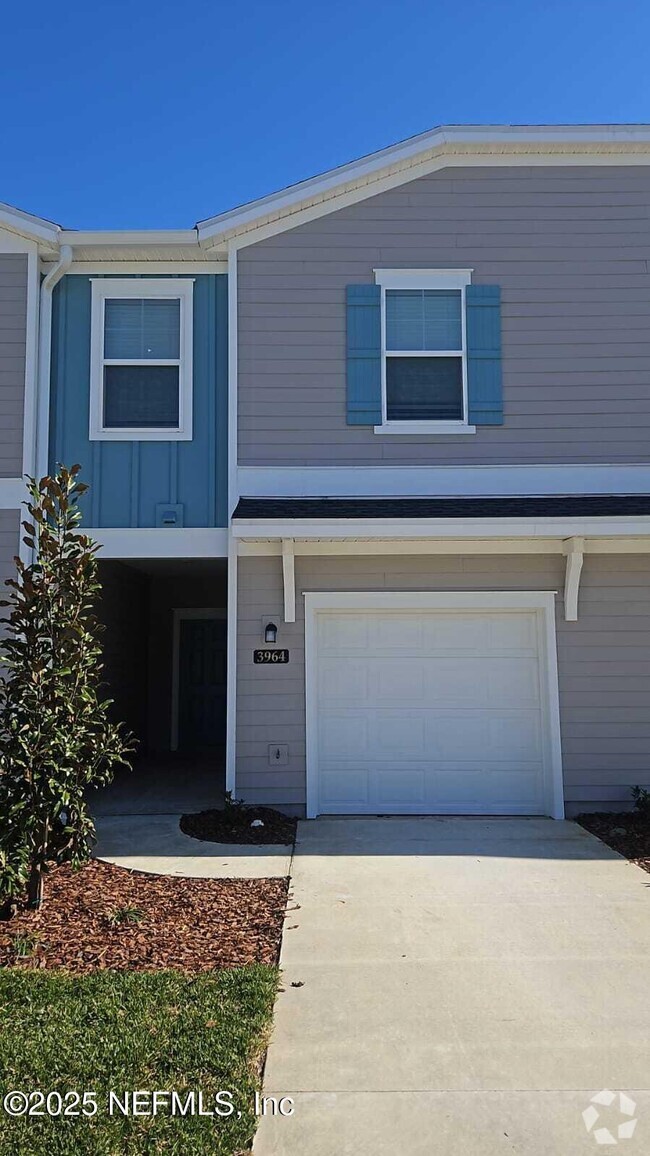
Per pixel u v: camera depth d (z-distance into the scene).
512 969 4.82
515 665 9.04
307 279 9.28
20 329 9.21
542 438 9.21
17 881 5.18
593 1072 3.71
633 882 6.46
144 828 8.16
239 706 8.80
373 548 8.95
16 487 9.01
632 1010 4.31
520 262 9.37
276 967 4.78
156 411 9.45
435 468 9.15
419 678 9.02
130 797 9.83
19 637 8.08
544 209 9.41
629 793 8.73
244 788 8.72
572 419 9.22
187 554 9.20
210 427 9.38
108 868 6.77
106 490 9.28
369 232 9.35
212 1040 3.85
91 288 9.51
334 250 9.32
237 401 9.16
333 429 9.16
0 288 9.26
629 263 9.37
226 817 8.22
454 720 8.98
